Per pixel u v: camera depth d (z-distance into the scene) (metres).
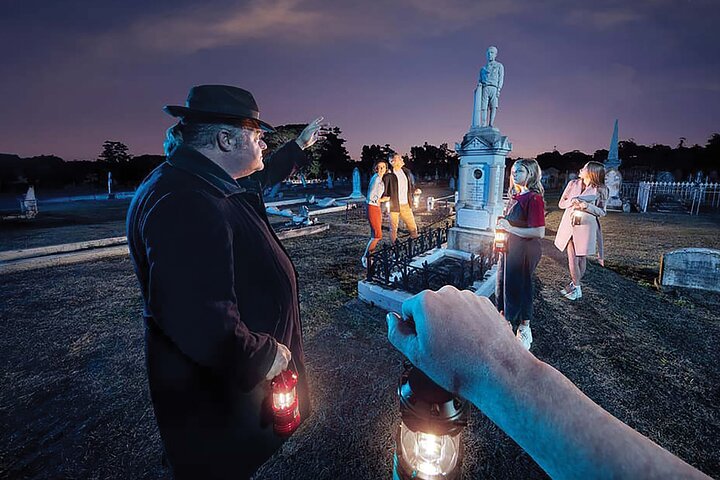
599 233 5.10
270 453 1.69
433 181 53.75
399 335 0.44
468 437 2.59
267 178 2.47
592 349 3.76
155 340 1.50
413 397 0.59
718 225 12.07
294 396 1.56
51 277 6.65
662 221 13.23
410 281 5.32
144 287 1.51
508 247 3.62
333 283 6.08
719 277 5.25
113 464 2.44
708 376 3.28
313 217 14.67
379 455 2.46
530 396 0.29
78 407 3.00
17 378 3.42
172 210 1.26
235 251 1.48
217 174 1.46
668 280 5.51
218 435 1.53
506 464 2.37
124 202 25.11
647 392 3.06
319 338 4.10
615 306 4.91
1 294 5.72
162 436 1.52
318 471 2.34
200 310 1.25
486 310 0.41
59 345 4.05
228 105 1.48
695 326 4.29
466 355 0.35
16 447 2.59
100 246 9.14
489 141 6.64
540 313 4.69
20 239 9.92
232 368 1.35
